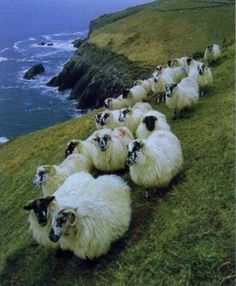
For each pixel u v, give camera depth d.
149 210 9.70
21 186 19.08
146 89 22.52
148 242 8.64
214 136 11.99
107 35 76.56
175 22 72.00
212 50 25.09
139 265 8.19
